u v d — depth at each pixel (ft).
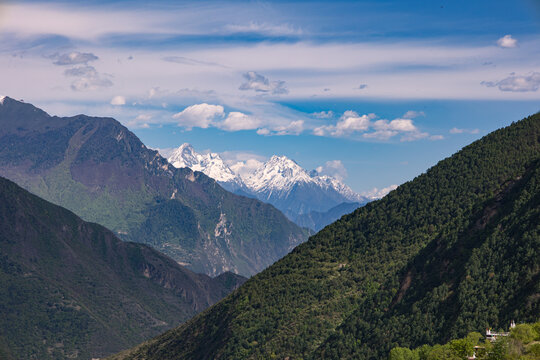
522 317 652.48
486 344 598.75
